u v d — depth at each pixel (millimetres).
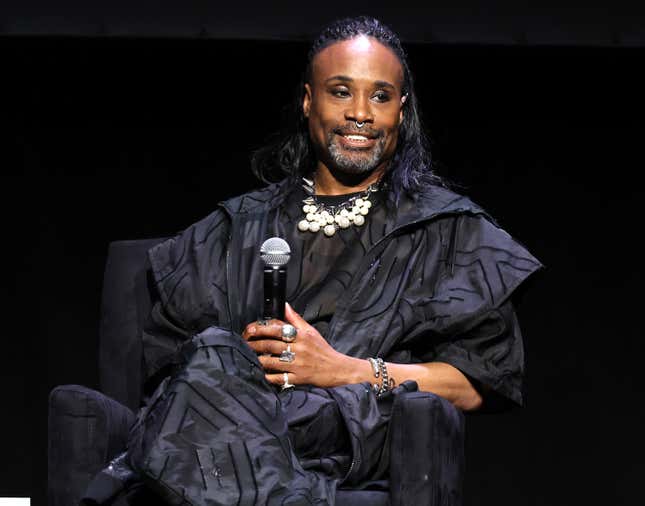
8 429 13414
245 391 7398
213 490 7125
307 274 8906
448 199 9078
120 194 13250
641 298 13281
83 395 7832
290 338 8102
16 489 13391
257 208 9242
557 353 13391
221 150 13188
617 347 13344
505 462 13438
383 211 9062
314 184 9305
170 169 13227
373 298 8648
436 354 8703
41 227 13297
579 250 13234
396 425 7551
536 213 13172
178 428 7238
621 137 13117
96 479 7562
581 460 13398
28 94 13094
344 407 7859
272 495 7141
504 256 8789
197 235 9219
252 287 8852
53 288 13375
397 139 9266
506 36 12273
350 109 8930
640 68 12758
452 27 12258
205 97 13125
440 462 7547
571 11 12281
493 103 13078
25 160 13211
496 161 13117
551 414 13414
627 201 13188
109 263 9703
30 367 13414
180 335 8953
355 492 7523
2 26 12328
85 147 13211
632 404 13367
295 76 12938
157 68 12977
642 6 12281
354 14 12250
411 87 9430
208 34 12281
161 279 9070
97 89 13117
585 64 12734
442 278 8789
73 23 12320
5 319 13398
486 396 8633
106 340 9555
